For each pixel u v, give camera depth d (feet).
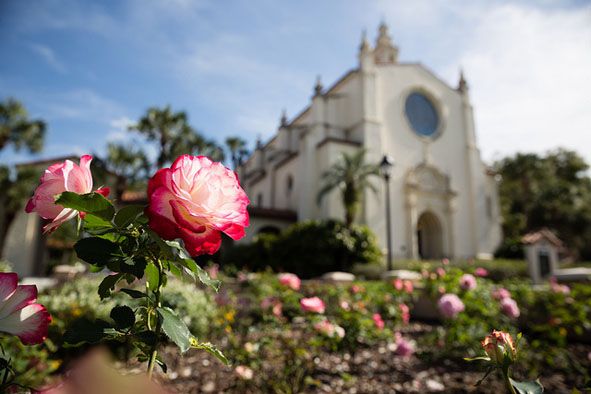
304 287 19.67
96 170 53.11
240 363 10.43
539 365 12.56
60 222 2.75
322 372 12.27
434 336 14.16
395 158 74.74
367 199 68.28
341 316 13.12
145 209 2.55
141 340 2.75
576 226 113.50
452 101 86.74
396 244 69.67
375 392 10.77
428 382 11.52
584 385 3.99
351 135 75.56
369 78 75.05
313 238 56.03
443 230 76.95
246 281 23.18
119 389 1.04
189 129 74.38
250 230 70.23
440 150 81.25
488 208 84.99
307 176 71.72
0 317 2.45
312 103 76.69
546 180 121.29
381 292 19.61
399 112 78.02
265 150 106.01
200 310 14.55
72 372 1.09
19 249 57.31
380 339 15.16
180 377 11.34
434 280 19.19
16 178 56.49
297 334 13.26
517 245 76.02
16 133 59.93
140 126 71.41
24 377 7.29
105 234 2.82
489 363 3.45
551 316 15.17
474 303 14.75
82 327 2.72
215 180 2.80
